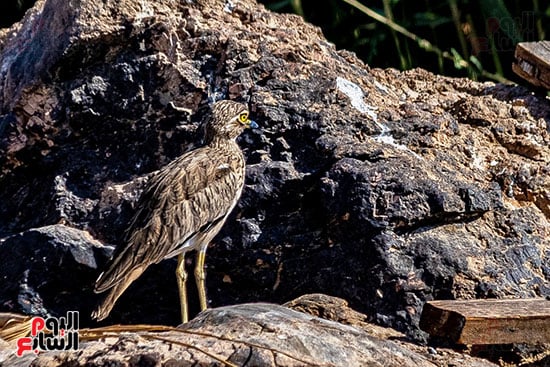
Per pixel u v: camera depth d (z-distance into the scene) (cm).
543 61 1374
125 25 1288
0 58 1406
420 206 1148
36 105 1291
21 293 1181
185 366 835
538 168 1245
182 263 1156
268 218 1188
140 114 1273
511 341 1037
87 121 1279
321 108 1248
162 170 1166
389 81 1402
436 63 1912
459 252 1140
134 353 852
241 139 1241
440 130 1261
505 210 1192
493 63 1881
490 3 1814
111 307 1092
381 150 1196
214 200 1152
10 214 1302
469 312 1033
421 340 1085
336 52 1412
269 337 873
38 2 1432
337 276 1145
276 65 1283
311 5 1948
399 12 1923
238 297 1190
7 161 1302
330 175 1173
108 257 1189
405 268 1127
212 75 1284
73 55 1277
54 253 1184
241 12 1378
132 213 1218
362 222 1143
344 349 882
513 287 1129
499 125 1298
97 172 1271
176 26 1301
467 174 1219
